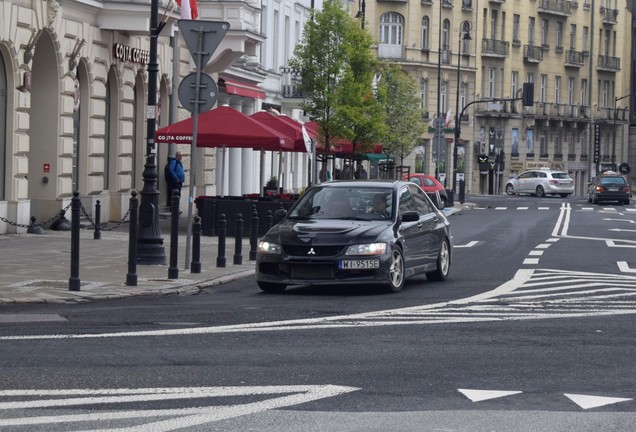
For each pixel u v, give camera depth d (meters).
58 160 56.22
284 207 57.72
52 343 21.09
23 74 51.50
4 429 14.33
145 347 20.80
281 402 16.08
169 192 74.38
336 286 34.25
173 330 23.06
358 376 18.17
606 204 132.12
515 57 184.25
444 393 16.89
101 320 24.69
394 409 15.72
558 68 195.88
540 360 19.89
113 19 60.34
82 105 60.09
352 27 86.62
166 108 73.94
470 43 173.12
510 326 24.28
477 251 50.66
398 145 133.88
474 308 27.77
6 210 51.06
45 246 45.50
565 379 18.11
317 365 19.14
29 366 18.64
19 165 51.75
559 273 38.75
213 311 26.78
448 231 36.91
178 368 18.69
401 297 30.75
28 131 55.94
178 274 35.44
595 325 24.59
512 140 184.00
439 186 103.62
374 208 33.41
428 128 165.25
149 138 39.41
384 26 162.00
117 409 15.54
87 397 16.28
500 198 153.12
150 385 17.20
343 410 15.62
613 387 17.52
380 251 31.47
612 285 34.25
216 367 18.83
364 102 88.75
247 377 17.95
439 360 19.78
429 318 25.58
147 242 39.16
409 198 34.81
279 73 105.12
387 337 22.48
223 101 88.19
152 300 29.83
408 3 161.88
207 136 56.78
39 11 52.56
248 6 78.31
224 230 39.88
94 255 42.19
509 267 41.47
